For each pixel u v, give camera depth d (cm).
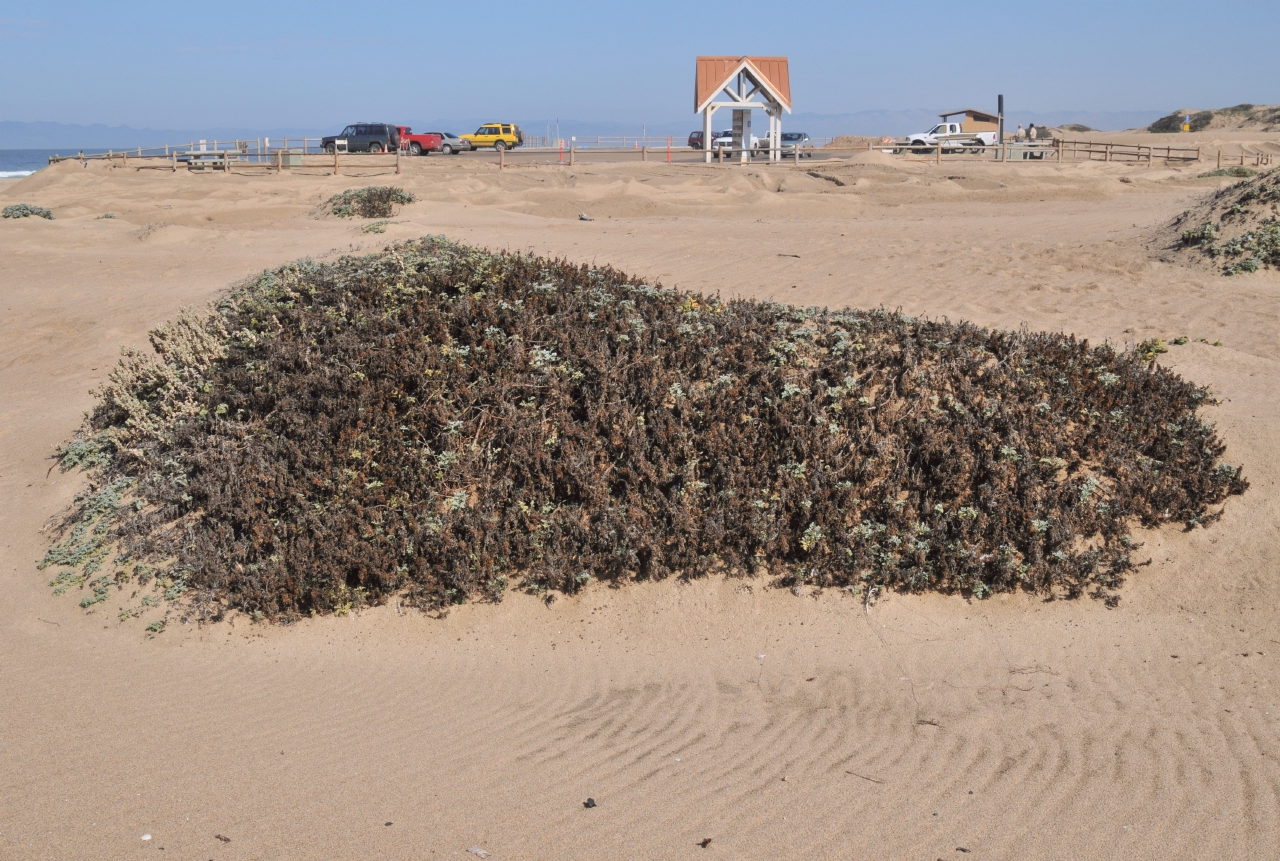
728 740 555
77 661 665
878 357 873
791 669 646
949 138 5153
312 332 970
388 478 775
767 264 1520
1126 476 773
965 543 722
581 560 726
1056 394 845
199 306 1291
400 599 723
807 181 3077
